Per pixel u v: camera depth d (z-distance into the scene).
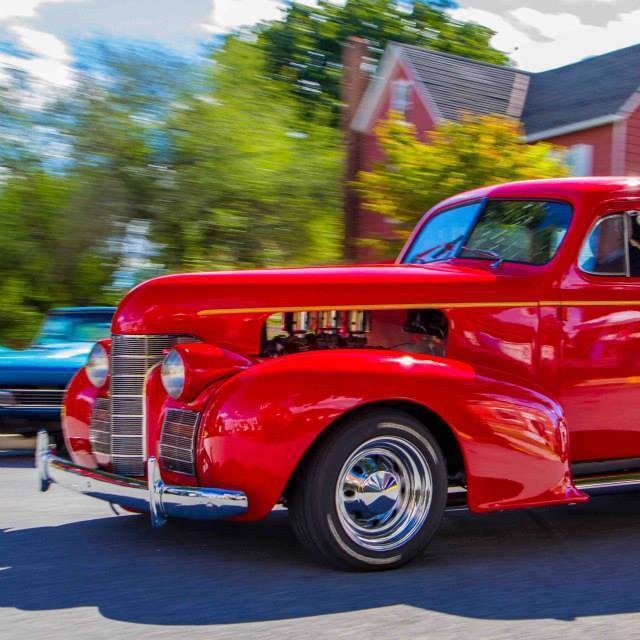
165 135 15.59
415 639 3.29
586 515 5.45
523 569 4.25
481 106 23.59
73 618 3.53
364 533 4.16
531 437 4.36
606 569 4.26
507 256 5.06
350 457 4.06
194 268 15.79
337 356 4.16
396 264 5.34
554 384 4.76
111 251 15.91
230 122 15.89
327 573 4.14
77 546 4.69
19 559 4.44
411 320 4.95
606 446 4.89
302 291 4.57
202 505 4.00
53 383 7.44
